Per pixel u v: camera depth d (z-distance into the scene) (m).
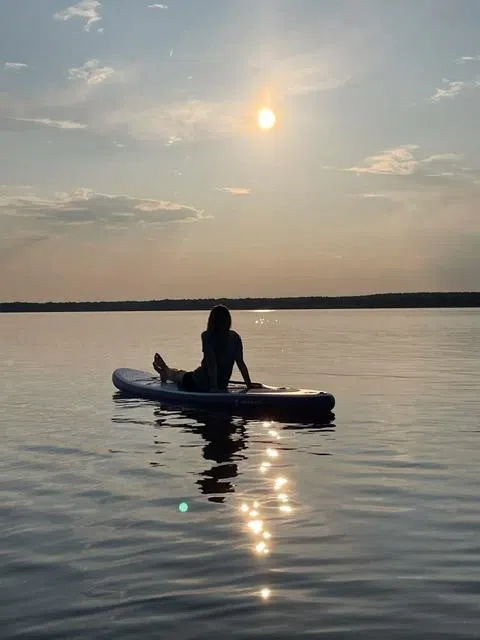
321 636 2.27
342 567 2.84
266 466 4.60
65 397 8.23
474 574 2.75
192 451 5.11
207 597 2.57
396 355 14.43
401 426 6.14
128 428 6.11
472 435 5.69
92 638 2.26
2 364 12.92
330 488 4.04
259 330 29.52
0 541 3.16
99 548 3.06
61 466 4.63
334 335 24.17
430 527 3.31
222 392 7.29
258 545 3.09
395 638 2.25
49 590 2.63
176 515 3.52
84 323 44.59
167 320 51.94
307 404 6.81
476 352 15.23
